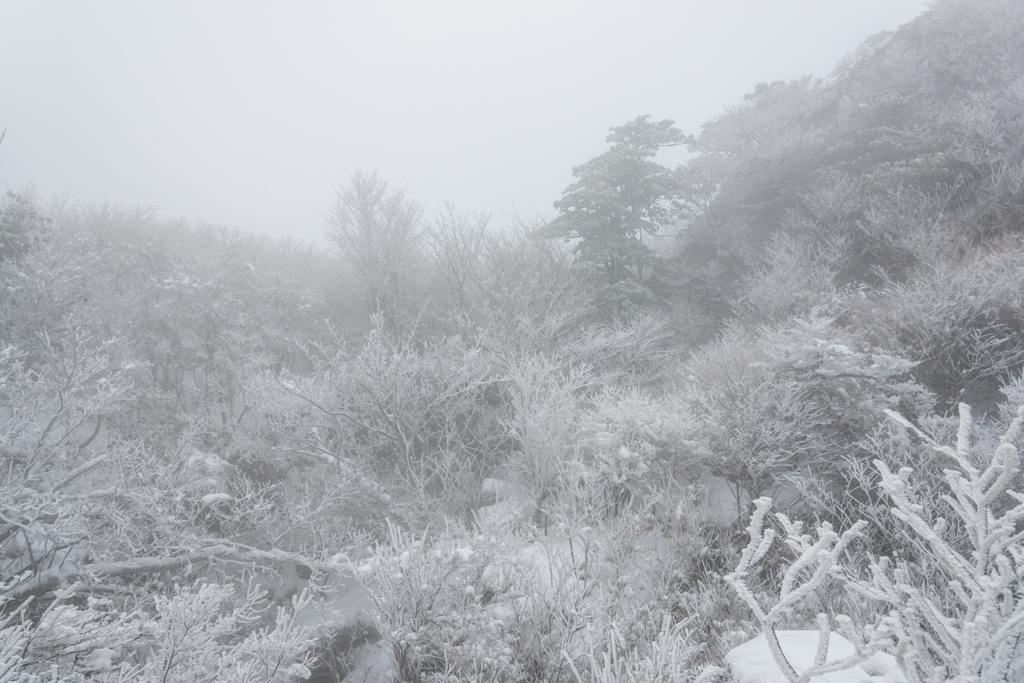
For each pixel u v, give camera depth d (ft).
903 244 36.04
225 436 30.14
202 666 12.59
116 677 11.95
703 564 19.70
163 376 32.63
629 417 24.18
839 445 22.43
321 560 24.27
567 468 24.12
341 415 27.81
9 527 19.75
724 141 61.16
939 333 25.13
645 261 48.29
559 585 15.74
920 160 40.16
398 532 16.88
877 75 55.72
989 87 46.19
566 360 34.01
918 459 20.04
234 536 26.55
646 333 37.22
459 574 16.74
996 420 22.17
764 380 24.39
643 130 51.49
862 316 29.73
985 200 36.63
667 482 23.07
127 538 21.62
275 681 13.80
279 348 36.94
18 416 20.62
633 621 15.96
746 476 22.41
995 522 5.39
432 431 29.84
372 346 29.04
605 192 46.24
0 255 33.12
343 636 23.12
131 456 21.90
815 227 43.60
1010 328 24.80
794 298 37.14
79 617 11.60
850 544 18.98
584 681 13.84
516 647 15.33
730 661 8.02
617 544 19.16
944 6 56.95
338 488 25.89
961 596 5.32
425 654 15.71
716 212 56.90
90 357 22.33
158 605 12.50
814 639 8.02
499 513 20.24
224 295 35.24
